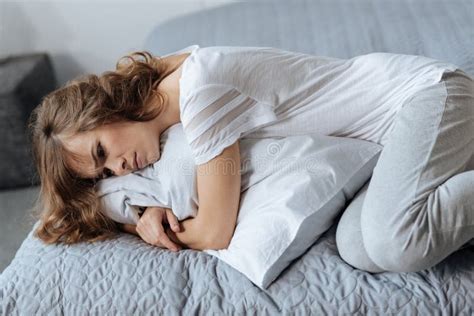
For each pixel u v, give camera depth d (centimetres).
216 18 183
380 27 160
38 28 217
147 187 111
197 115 101
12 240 185
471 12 156
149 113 114
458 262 96
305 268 100
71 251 110
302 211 100
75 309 102
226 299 98
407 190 90
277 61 110
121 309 100
